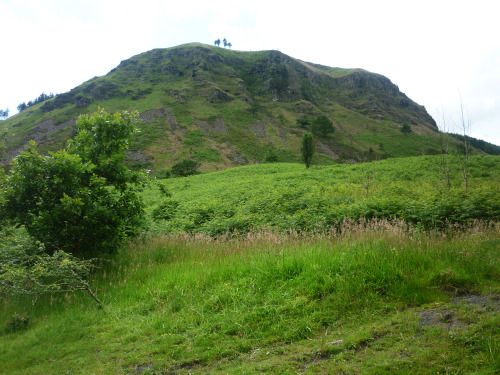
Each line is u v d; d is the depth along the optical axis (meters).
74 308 5.08
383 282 4.17
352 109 150.50
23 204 6.59
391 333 3.25
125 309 4.73
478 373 2.45
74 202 6.22
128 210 7.60
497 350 2.67
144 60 157.38
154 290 5.12
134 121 8.27
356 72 183.12
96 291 5.57
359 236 5.96
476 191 10.51
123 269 6.88
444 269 4.29
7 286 4.96
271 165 48.69
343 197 13.23
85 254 7.29
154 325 4.11
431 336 3.08
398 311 3.67
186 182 38.75
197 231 11.42
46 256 5.22
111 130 7.89
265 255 5.65
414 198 11.99
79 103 108.69
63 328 4.39
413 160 28.61
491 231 6.12
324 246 5.72
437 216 7.95
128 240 8.68
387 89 177.38
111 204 7.57
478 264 4.43
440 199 9.98
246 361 3.17
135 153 74.94
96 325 4.38
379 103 156.38
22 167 6.54
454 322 3.27
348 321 3.66
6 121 110.44
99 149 7.81
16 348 3.99
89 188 7.07
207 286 4.97
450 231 6.66
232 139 92.81
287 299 4.17
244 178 34.47
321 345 3.19
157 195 26.17
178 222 13.18
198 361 3.28
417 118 159.12
